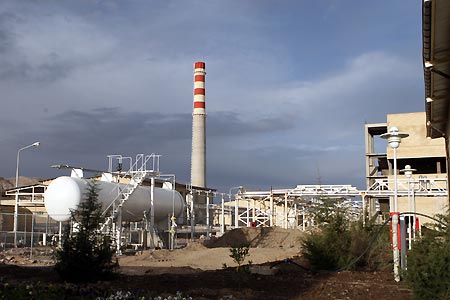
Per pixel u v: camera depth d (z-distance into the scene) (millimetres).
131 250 36969
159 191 40312
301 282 14281
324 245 17891
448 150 22391
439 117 21938
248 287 13352
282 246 41188
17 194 42719
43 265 23812
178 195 43406
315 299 11812
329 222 18547
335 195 46875
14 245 37812
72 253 14414
